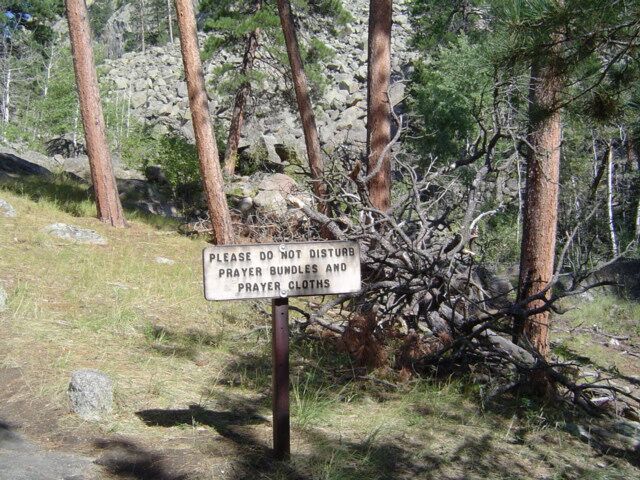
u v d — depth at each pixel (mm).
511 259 16516
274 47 26969
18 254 10406
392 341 7969
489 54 6125
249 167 29453
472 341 8312
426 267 8398
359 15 54031
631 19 5281
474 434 6559
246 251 5027
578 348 11859
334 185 10680
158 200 20266
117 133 34469
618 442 7145
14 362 6465
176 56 56500
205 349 7887
